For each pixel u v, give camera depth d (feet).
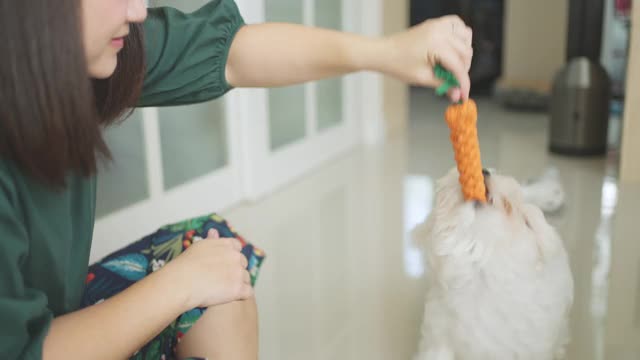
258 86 3.22
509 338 3.56
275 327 5.02
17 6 1.84
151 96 3.11
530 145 10.80
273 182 8.58
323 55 3.02
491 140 11.25
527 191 7.33
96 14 2.05
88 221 2.64
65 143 2.01
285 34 3.11
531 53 14.16
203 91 3.16
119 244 6.32
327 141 10.12
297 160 9.20
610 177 8.82
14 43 1.85
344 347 4.71
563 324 3.94
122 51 2.62
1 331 2.04
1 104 1.90
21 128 1.92
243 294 2.54
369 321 5.10
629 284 5.55
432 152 10.53
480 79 16.03
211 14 3.16
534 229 3.48
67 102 1.95
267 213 7.70
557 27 13.80
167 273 2.43
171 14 3.11
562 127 9.94
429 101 15.65
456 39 2.81
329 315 5.20
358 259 6.26
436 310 3.75
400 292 5.57
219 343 2.89
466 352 3.70
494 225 3.34
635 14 8.02
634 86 8.23
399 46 2.88
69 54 1.91
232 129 7.89
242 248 3.12
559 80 9.92
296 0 8.91
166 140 7.00
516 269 3.42
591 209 7.50
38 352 2.09
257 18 7.75
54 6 1.87
